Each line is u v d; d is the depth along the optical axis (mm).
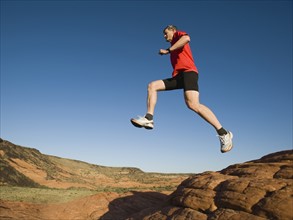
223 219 7980
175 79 5285
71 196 31797
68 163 87812
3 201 26172
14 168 58125
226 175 10570
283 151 10516
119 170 99000
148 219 11242
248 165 10516
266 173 9055
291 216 6648
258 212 7367
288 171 8438
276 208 6988
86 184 68812
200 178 11156
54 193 32938
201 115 5273
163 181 79562
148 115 5090
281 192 7332
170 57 5465
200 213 9156
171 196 12625
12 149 67250
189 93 5176
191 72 5191
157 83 5246
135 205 22625
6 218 21812
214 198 9273
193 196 10102
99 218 21531
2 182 50844
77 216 22766
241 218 7570
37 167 66312
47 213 23984
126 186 73188
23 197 29547
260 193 7859
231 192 8625
